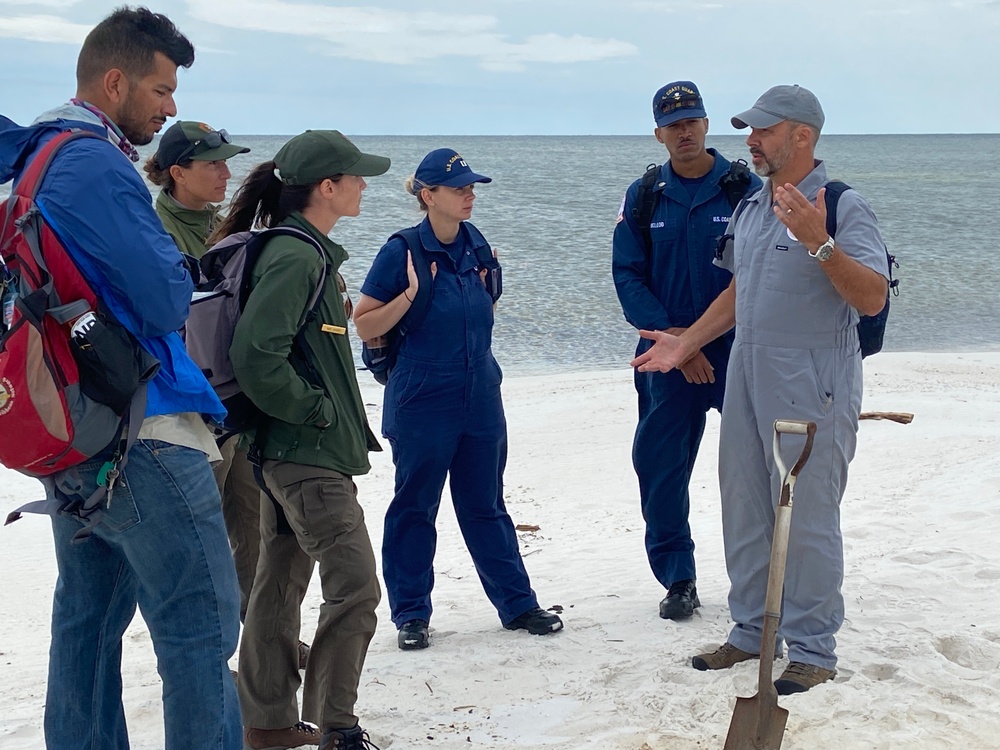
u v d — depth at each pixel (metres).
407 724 4.03
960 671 4.17
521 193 66.00
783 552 3.46
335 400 3.66
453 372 4.91
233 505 4.64
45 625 6.48
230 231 3.86
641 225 5.22
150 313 2.77
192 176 4.72
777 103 3.98
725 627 5.03
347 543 3.65
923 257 34.22
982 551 6.02
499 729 3.94
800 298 4.03
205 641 2.99
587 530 8.13
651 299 5.18
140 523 2.88
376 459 10.95
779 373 4.09
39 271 2.68
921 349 19.31
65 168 2.71
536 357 18.17
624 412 12.88
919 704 3.81
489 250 5.12
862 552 6.25
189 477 2.94
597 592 5.89
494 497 5.20
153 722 4.20
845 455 4.13
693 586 5.28
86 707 3.21
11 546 8.33
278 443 3.63
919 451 9.74
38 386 2.64
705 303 5.12
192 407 2.98
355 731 3.68
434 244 4.88
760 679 3.48
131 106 2.99
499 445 5.14
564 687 4.32
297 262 3.46
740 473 4.30
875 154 189.50
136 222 2.74
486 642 5.05
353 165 3.75
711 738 3.70
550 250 34.25
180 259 2.88
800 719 3.71
